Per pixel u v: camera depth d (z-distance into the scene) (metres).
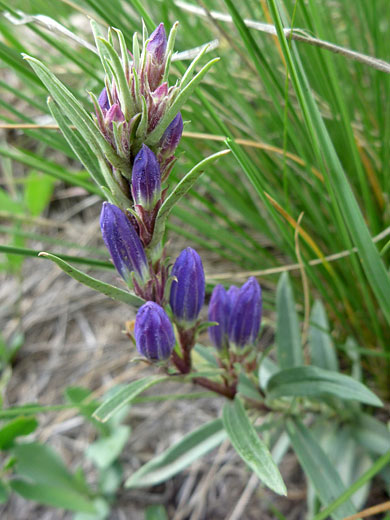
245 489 0.27
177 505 0.28
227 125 0.26
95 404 0.21
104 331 0.36
